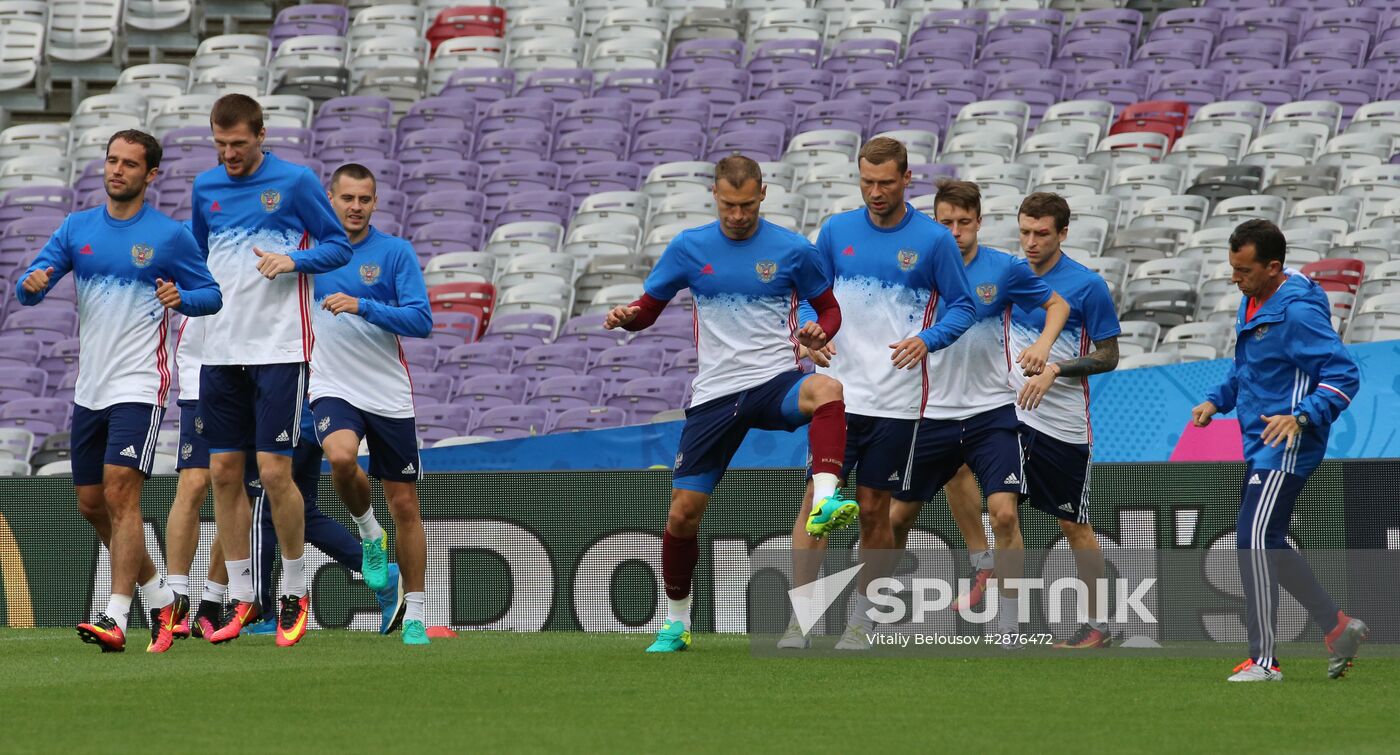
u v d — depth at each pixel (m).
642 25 60.94
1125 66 55.00
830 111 53.66
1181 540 25.58
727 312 20.53
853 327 20.89
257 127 21.12
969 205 21.94
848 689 16.53
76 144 57.50
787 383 20.45
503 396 39.97
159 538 28.80
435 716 14.17
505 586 27.80
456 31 62.88
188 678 17.59
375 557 24.84
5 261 50.28
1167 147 49.62
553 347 41.62
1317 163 47.50
